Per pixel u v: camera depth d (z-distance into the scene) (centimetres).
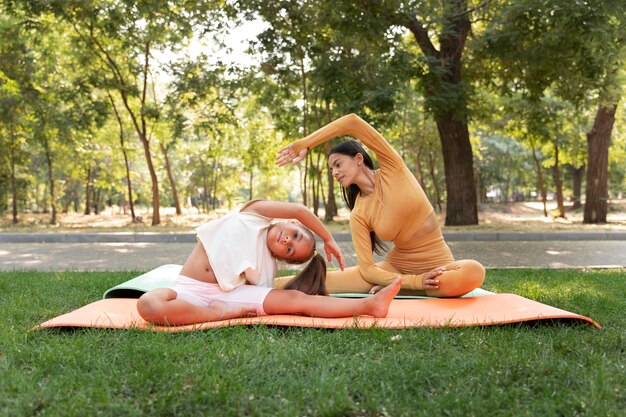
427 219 518
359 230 521
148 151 2139
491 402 271
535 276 733
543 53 1430
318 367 315
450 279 494
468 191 1764
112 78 2056
